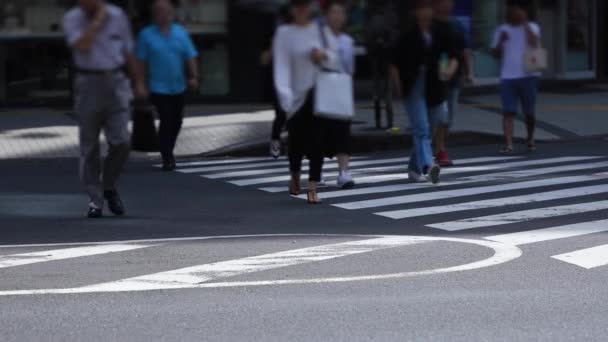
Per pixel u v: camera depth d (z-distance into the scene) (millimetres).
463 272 23094
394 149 53344
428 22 37938
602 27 87812
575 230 28734
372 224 30453
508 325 18953
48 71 66938
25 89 66750
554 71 85375
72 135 54500
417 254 25156
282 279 22578
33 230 29891
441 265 23844
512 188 37656
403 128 56250
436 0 38156
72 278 22922
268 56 35906
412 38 37969
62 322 19375
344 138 37312
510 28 48531
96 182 32344
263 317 19547
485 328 18766
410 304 20391
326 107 33594
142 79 31156
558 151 50500
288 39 33219
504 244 26516
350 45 34031
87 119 31109
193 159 49594
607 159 46906
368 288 21688
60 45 66938
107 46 30266
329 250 25781
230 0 68750
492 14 80188
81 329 18922
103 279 22766
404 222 30734
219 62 69625
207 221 31359
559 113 64188
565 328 18766
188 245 26859
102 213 33188
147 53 44062
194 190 38719
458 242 26828
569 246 26156
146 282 22422
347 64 34062
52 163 47875
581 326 18891
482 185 38531
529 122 49938
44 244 27391
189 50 44344
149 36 43969
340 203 34656
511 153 49656
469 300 20672
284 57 33250
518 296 20969
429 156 38844
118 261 24750
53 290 21750
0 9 66062
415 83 38344
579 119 61719
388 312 19828
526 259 24500
